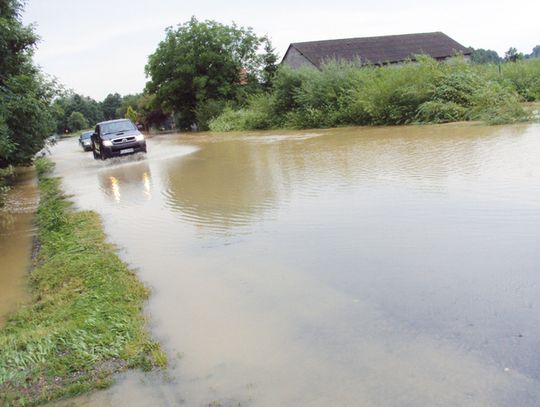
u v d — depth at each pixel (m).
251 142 23.09
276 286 4.99
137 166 17.66
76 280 5.86
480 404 2.91
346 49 44.97
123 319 4.53
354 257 5.51
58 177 17.42
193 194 10.50
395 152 13.24
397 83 23.02
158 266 6.06
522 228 5.79
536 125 15.58
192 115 48.94
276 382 3.39
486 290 4.33
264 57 47.72
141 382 3.56
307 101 29.72
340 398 3.13
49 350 4.06
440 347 3.55
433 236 5.88
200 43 46.34
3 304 5.80
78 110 126.00
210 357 3.81
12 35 14.84
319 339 3.87
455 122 20.16
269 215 7.85
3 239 9.24
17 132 16.92
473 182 8.34
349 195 8.53
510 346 3.46
